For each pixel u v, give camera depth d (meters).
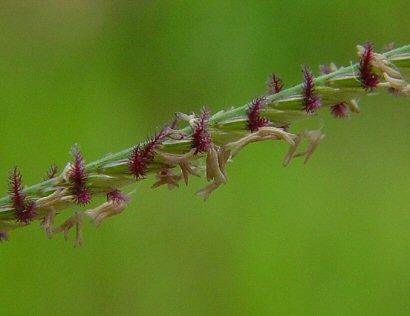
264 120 0.07
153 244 0.12
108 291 0.12
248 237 0.12
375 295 0.12
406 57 0.07
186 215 0.12
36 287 0.12
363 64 0.07
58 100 0.13
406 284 0.12
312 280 0.12
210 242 0.12
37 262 0.12
